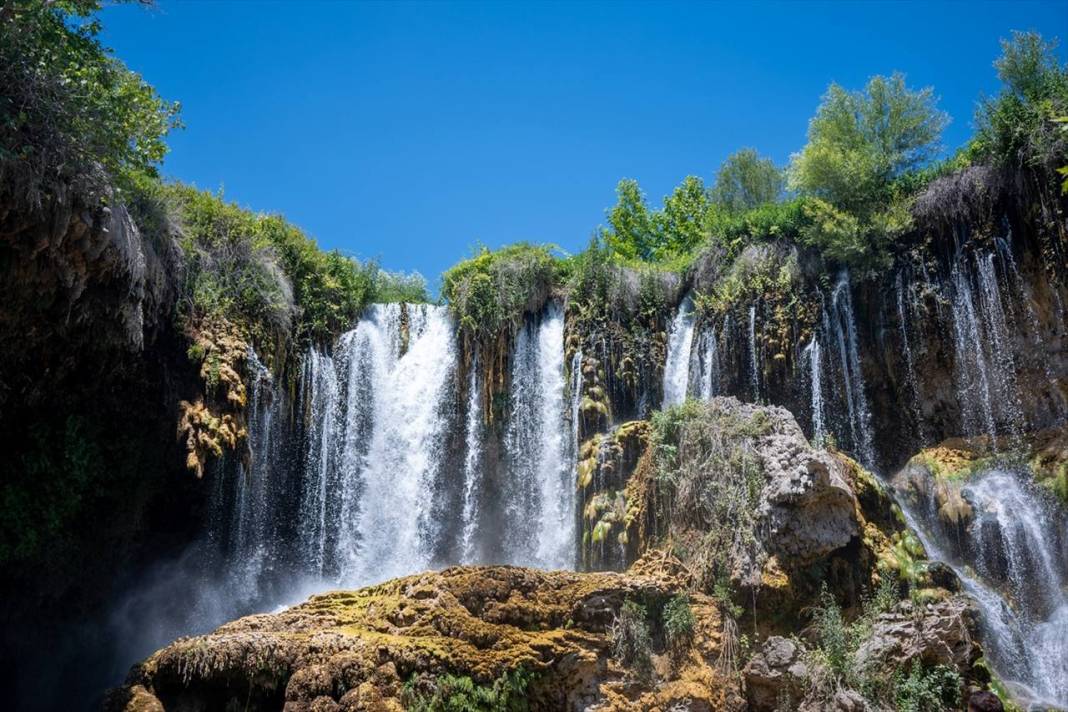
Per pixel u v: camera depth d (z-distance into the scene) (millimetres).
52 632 19766
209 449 18312
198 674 13094
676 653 14109
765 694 13734
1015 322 19250
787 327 21000
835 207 22109
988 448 19062
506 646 13398
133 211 18266
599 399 21219
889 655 13852
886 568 15086
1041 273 18984
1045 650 15984
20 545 17672
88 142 15062
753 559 15008
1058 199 18719
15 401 17500
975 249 19953
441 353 22641
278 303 20891
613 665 13688
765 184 34750
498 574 14227
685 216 39531
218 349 19328
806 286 21406
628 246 38156
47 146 14469
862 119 23844
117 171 16250
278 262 21953
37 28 14641
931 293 20188
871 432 20344
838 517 15227
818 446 16828
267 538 20312
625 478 18156
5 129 14039
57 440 18156
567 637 13703
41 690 20062
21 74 14266
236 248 21172
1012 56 20391
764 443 16312
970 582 16625
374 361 22766
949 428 19828
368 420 22281
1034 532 17391
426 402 22312
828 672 13508
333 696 12562
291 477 21031
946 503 18219
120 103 16984
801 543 14992
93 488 18594
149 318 18516
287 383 21156
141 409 19203
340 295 22906
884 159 22594
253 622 14086
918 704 13297
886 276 20922
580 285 22953
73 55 16172
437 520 21469
